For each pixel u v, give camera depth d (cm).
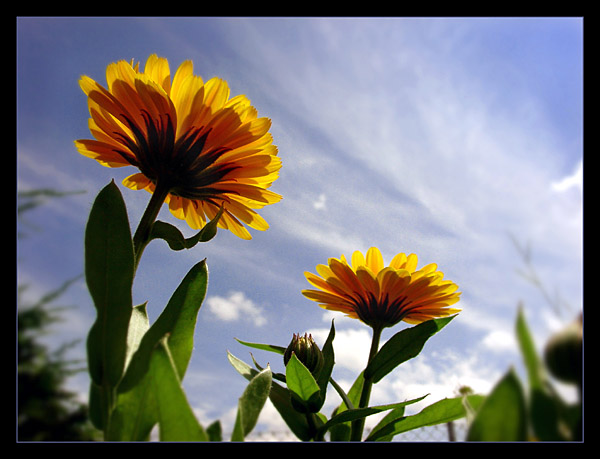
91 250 12
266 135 15
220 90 14
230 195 15
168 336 11
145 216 14
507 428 9
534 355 8
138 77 14
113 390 11
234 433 11
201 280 13
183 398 10
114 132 14
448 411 16
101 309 12
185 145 14
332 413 20
